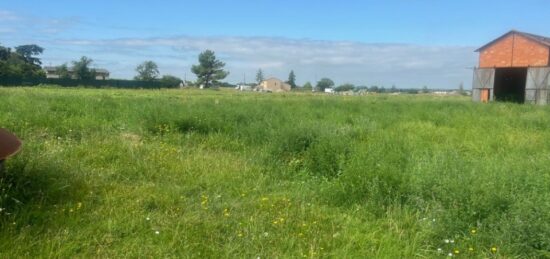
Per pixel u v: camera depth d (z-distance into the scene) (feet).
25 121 30.96
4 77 191.31
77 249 12.81
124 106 50.52
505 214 15.01
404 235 14.79
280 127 32.27
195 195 18.40
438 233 14.78
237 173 21.88
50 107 42.27
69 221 14.42
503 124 45.11
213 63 358.43
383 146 24.81
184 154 25.76
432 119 50.80
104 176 19.77
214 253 13.07
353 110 63.05
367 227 15.52
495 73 114.32
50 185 16.97
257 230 14.69
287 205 17.43
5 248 12.37
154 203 16.85
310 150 24.52
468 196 16.06
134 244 13.23
